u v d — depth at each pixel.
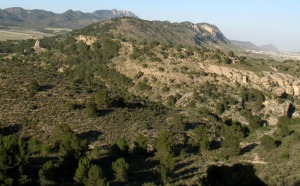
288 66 172.00
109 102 76.50
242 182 39.97
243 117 112.56
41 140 60.41
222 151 64.75
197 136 71.38
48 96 74.31
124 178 48.88
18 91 73.69
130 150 61.22
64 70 144.75
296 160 55.97
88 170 45.22
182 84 130.25
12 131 61.69
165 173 49.47
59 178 46.19
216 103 117.56
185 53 148.75
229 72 137.00
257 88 132.62
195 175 52.03
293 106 124.62
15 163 42.84
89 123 68.06
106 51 156.25
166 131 63.38
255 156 62.75
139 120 74.25
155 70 138.88
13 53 172.62
